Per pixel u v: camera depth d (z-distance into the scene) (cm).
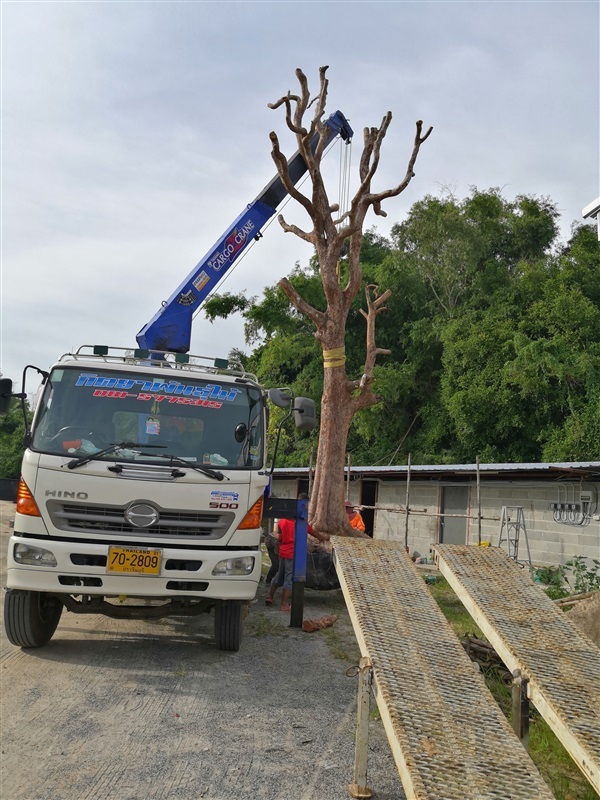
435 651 455
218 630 694
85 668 613
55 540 610
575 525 1525
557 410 2545
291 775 429
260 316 3278
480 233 3175
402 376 3062
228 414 683
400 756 345
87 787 395
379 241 3988
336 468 1291
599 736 367
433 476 1908
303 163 1479
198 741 469
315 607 1027
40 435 633
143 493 622
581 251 2923
